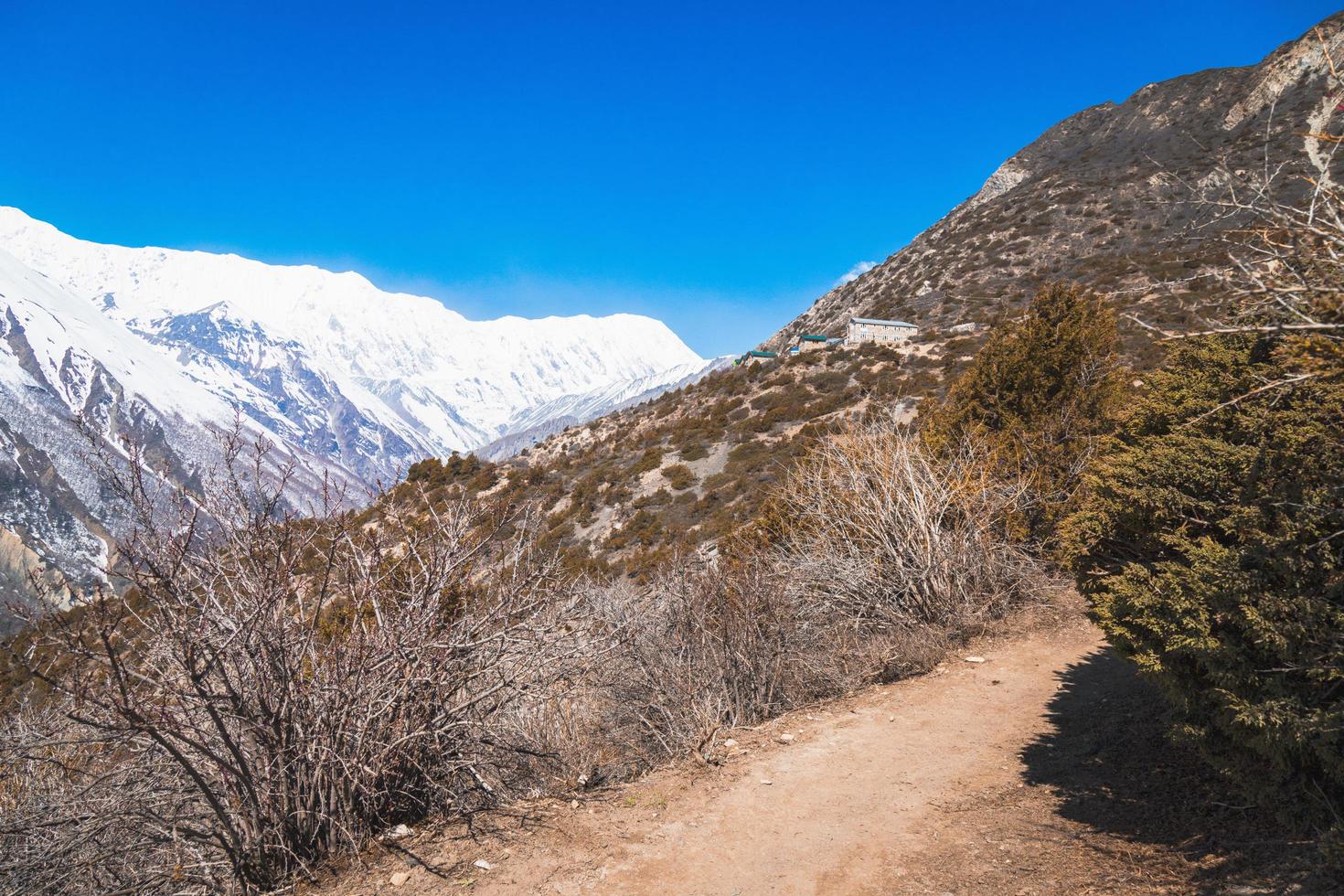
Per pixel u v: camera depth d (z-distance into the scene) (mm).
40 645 3357
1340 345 2625
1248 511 3596
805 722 6566
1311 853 3346
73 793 3961
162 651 3766
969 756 5527
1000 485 9883
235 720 4012
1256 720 3357
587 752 6055
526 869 4168
